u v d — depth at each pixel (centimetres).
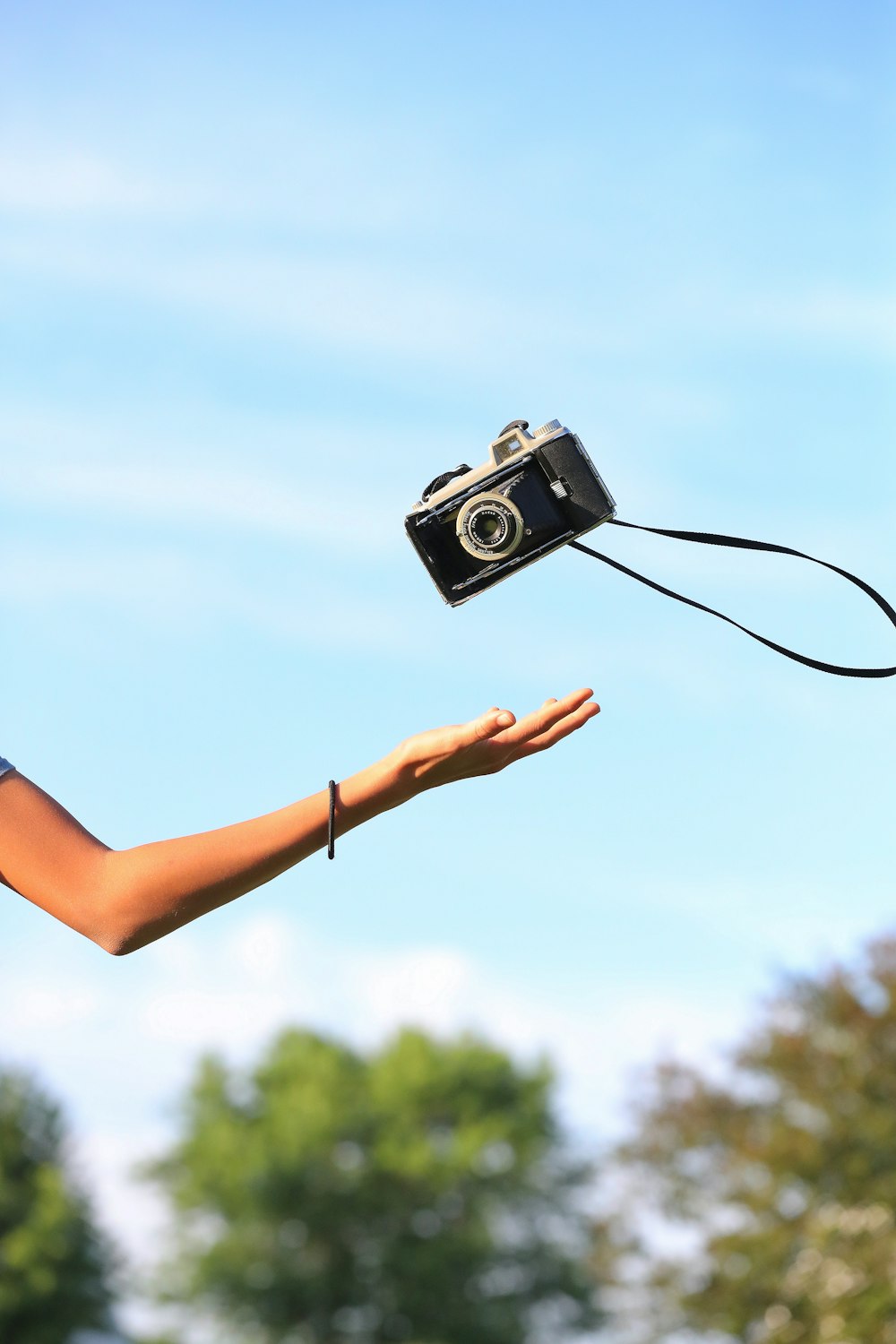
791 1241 3519
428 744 249
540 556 331
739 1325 3503
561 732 259
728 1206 3616
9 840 251
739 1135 3594
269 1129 8862
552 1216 8894
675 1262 3625
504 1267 8775
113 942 249
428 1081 9081
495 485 329
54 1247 7688
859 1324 3372
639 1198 3775
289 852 250
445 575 333
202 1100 9038
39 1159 7938
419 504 332
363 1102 9175
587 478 329
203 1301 8600
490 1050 9225
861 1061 3562
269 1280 8544
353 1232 8769
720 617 330
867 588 327
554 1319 8731
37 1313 7638
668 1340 3612
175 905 248
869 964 3672
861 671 320
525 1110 9106
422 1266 8519
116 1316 7962
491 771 260
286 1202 8675
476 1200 8862
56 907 250
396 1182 8806
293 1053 9325
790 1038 3647
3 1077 8031
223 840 250
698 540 331
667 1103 3744
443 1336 8562
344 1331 8550
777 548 331
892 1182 3472
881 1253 3397
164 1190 8838
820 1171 3516
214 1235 8762
